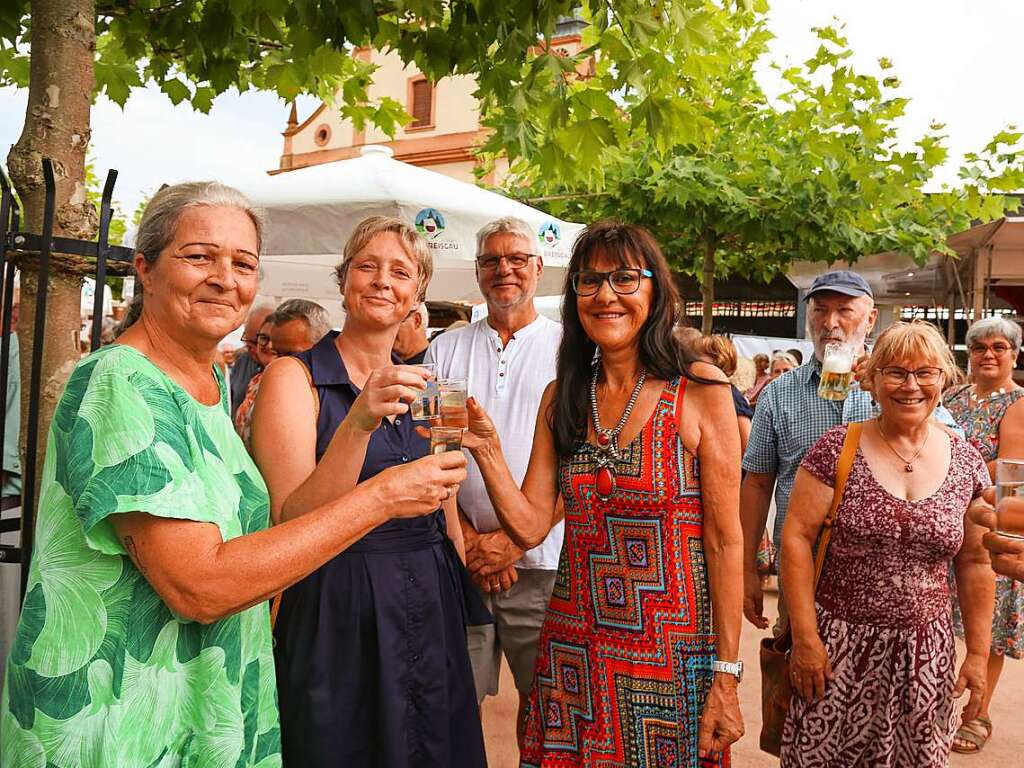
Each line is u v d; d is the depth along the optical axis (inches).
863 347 126.3
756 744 149.6
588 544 85.3
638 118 121.0
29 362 75.4
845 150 263.4
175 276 56.2
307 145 1111.6
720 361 180.2
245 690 60.8
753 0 123.1
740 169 288.4
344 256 89.6
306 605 78.1
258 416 78.9
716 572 80.8
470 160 983.0
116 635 51.4
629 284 81.8
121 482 48.7
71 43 74.3
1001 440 156.8
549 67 113.1
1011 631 148.8
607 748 82.3
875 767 95.0
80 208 74.3
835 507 95.9
